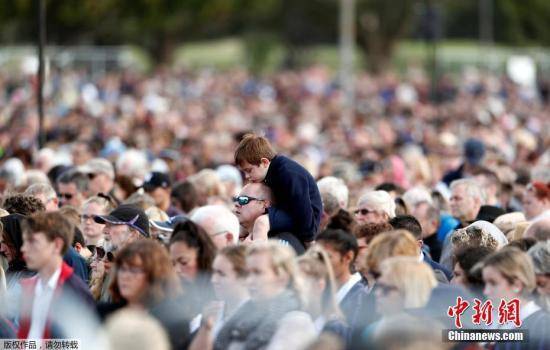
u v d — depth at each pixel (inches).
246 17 7027.6
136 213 985.5
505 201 1507.1
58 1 4820.4
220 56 7800.2
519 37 7150.6
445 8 7273.6
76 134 2509.8
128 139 2423.7
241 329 795.4
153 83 4815.5
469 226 994.7
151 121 3070.9
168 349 788.6
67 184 1354.6
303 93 5177.2
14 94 3976.4
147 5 5393.7
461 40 7672.2
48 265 847.1
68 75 4296.3
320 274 824.3
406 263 784.9
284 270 797.9
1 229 997.8
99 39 5585.6
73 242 1046.4
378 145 2608.3
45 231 842.2
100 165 1405.0
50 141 2436.0
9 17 4842.5
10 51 4972.9
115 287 828.0
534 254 851.4
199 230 855.7
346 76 4931.1
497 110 3991.1
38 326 842.2
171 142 2485.2
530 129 3444.9
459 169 1766.7
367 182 1667.1
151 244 815.7
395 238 836.6
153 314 801.6
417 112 3853.3
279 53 7751.0
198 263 851.4
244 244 851.4
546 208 1280.8
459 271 889.5
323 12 7303.2
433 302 783.7
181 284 832.3
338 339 789.2
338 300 874.8
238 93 5064.0
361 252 932.0
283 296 796.6
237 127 3270.2
